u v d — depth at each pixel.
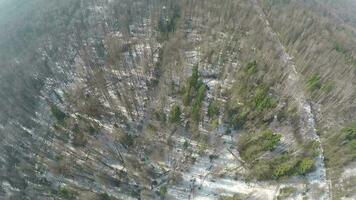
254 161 54.41
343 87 67.06
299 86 68.88
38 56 91.00
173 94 67.44
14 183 55.91
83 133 60.78
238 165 55.50
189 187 53.16
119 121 63.81
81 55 83.94
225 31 86.12
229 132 60.09
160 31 87.19
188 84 63.41
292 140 57.69
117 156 57.97
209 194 52.19
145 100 67.81
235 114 59.91
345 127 58.22
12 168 58.34
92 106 65.50
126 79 72.81
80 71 79.50
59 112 64.38
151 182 53.78
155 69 74.69
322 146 57.28
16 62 91.81
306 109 64.56
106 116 64.94
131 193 52.53
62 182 54.94
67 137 61.62
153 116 63.62
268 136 54.03
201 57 76.75
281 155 54.09
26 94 75.69
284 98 64.81
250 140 55.62
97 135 61.53
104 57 81.50
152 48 81.19
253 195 51.16
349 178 51.84
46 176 56.34
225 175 54.22
